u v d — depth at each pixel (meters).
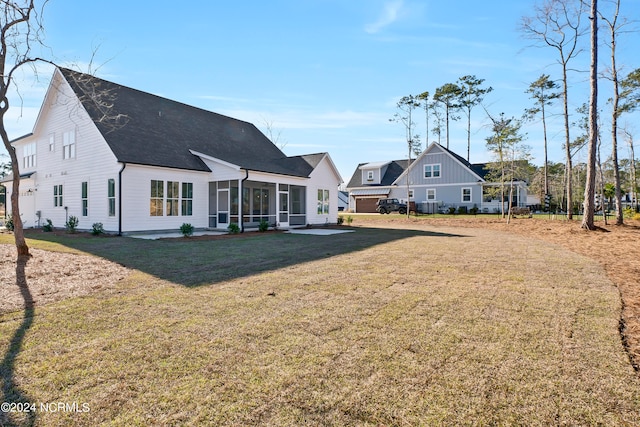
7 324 3.82
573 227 15.16
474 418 2.20
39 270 6.66
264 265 7.23
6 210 21.20
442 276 6.14
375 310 4.26
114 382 2.64
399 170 41.00
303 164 21.48
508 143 22.69
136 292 5.11
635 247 9.53
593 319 3.92
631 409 2.30
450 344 3.27
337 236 13.78
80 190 15.76
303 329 3.65
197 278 6.00
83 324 3.82
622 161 38.53
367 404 2.35
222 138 20.66
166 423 2.17
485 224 20.17
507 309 4.29
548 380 2.64
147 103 18.53
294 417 2.21
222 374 2.74
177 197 15.59
